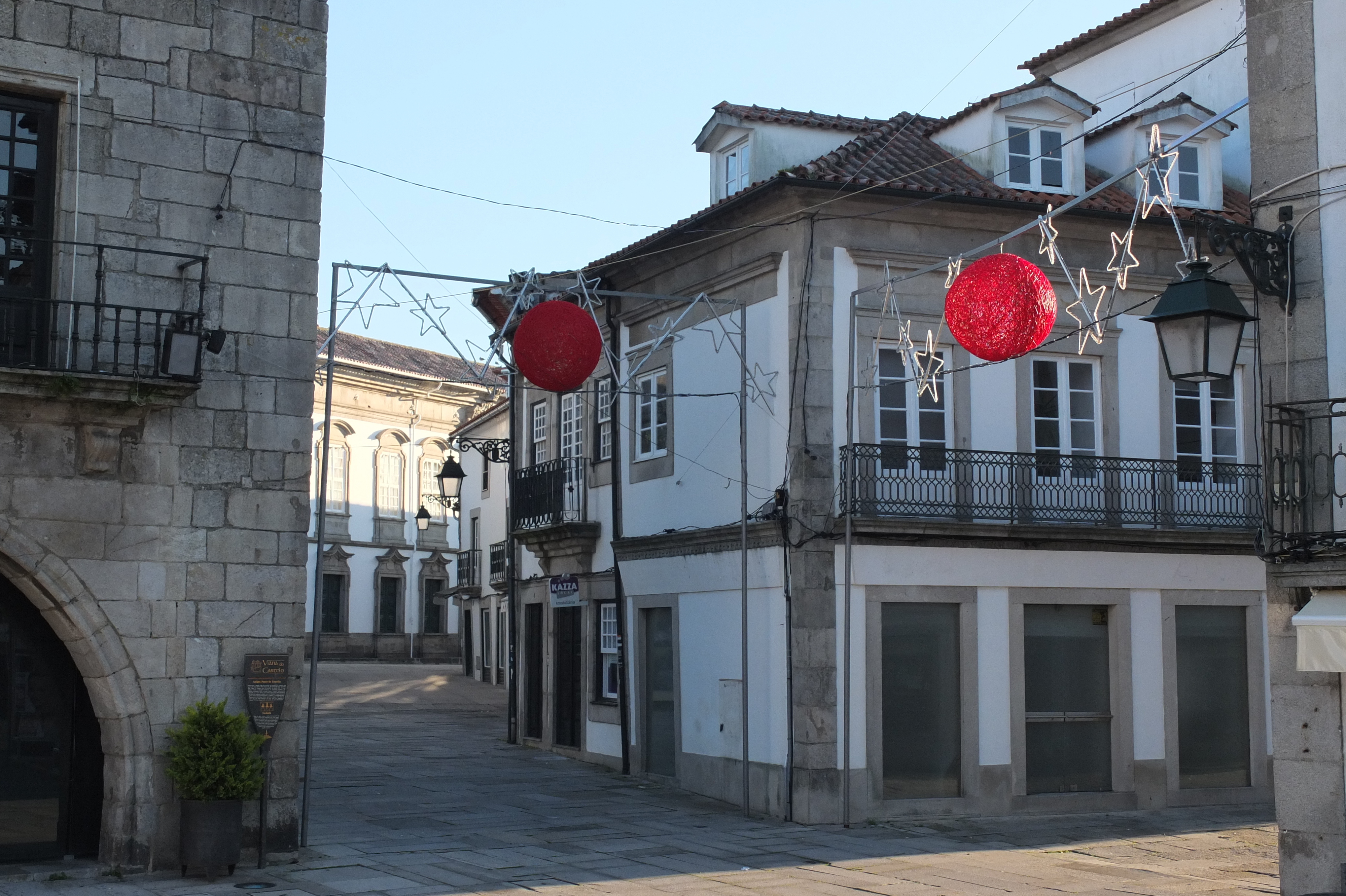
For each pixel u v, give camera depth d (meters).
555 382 11.66
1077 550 16.47
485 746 22.55
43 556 10.88
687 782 17.48
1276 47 10.30
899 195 15.75
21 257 11.20
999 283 9.27
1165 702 16.75
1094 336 16.88
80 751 11.62
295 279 12.20
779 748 15.60
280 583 11.92
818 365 15.58
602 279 19.42
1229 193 19.52
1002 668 16.00
